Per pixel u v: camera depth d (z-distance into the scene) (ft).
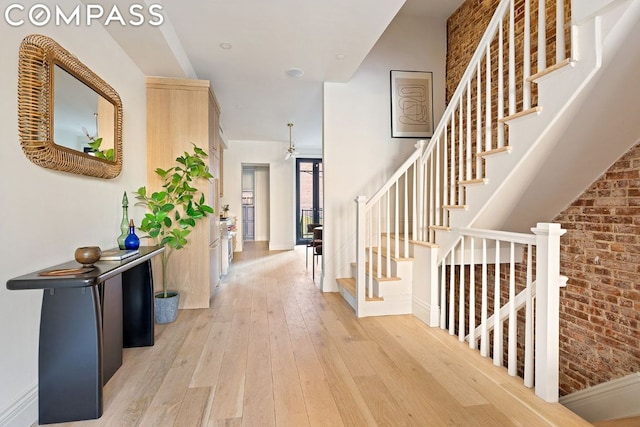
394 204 13.88
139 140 10.23
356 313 10.48
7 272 4.87
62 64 6.03
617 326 7.59
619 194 7.47
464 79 8.50
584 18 5.20
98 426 5.18
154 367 7.10
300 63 11.29
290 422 5.24
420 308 10.10
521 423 5.17
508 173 6.94
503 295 10.98
